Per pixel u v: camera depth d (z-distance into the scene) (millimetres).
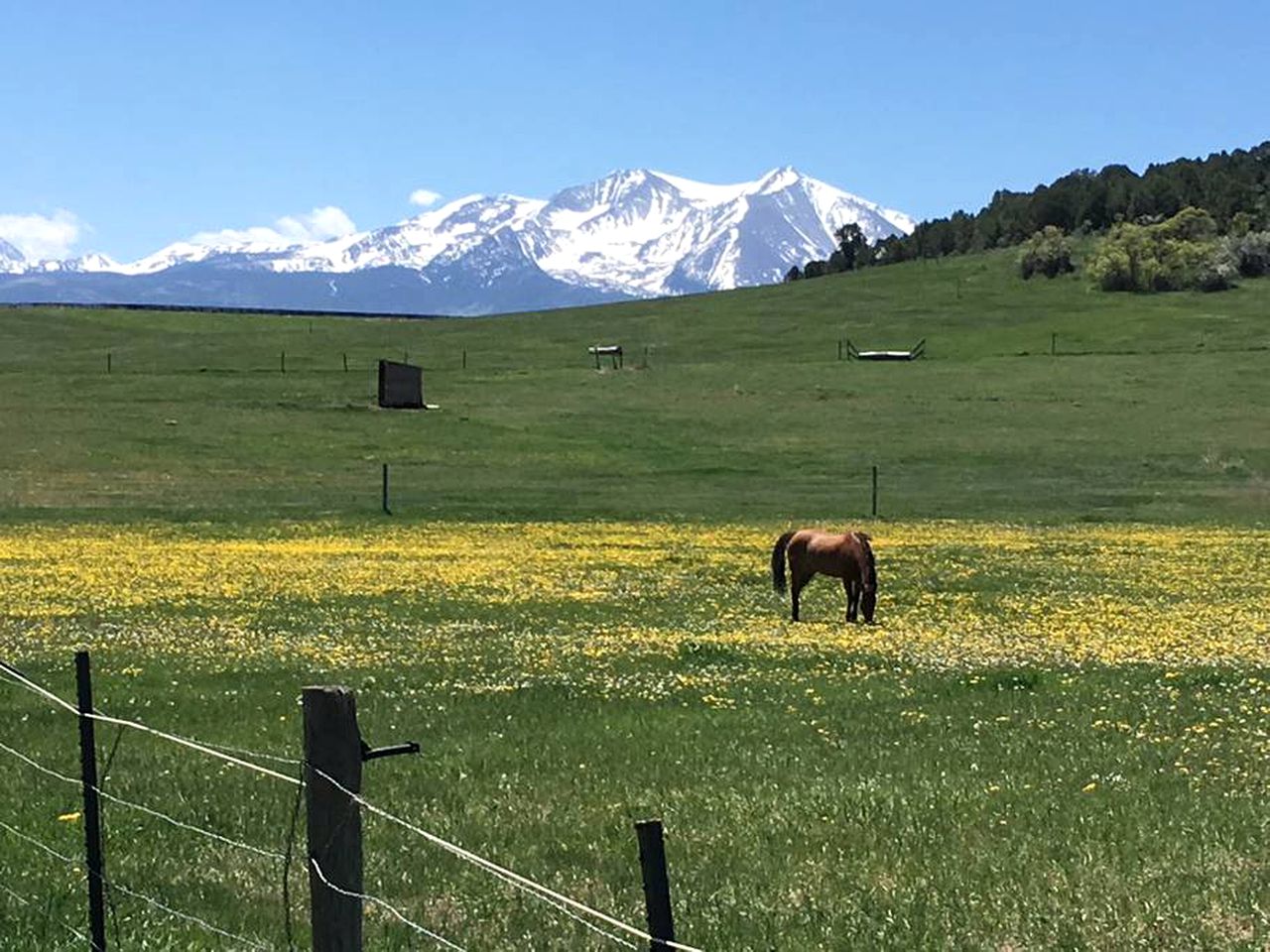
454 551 42625
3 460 68312
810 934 9570
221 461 71688
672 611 30766
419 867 11258
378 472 70438
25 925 9680
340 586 34062
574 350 148500
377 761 15469
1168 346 142125
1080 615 30172
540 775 14773
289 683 20797
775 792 13945
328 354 138625
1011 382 111312
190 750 15836
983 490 67625
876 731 17531
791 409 97938
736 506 59688
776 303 197750
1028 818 12914
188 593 32188
